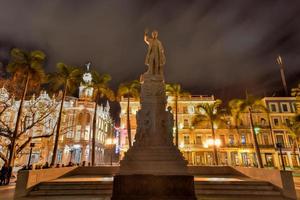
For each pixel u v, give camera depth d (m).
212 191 12.25
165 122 11.66
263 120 49.88
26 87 24.30
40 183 13.24
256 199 10.91
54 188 12.77
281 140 48.25
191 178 9.10
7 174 19.75
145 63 13.34
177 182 9.03
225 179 15.22
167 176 9.11
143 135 11.28
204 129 48.19
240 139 47.84
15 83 26.58
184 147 46.91
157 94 12.22
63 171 18.22
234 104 32.50
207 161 46.41
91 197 11.17
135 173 9.72
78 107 52.84
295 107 50.25
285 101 51.09
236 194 11.97
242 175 18.59
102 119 59.91
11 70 24.28
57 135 24.88
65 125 51.28
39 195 11.90
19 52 24.45
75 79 27.92
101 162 59.34
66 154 49.72
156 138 11.18
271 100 51.31
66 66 27.64
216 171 21.39
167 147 10.81
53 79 27.00
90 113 53.47
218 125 38.59
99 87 31.84
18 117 23.12
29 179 12.15
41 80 25.81
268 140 48.22
